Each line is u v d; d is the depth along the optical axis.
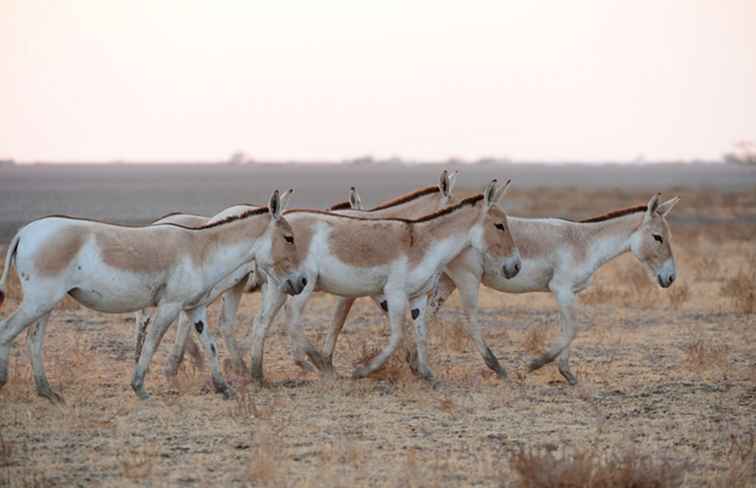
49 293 21.81
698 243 71.81
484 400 23.78
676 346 31.67
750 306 39.12
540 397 24.25
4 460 18.55
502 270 26.00
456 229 25.97
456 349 30.69
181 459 18.72
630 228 27.31
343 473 17.88
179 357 25.30
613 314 38.66
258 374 25.36
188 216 27.58
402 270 25.55
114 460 18.62
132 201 123.12
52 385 24.70
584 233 27.02
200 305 24.08
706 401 23.94
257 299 42.28
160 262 22.95
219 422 21.34
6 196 130.25
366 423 21.47
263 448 18.72
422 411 22.67
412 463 18.22
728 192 173.88
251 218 24.33
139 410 22.30
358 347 30.45
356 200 31.58
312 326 35.31
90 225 22.42
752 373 26.80
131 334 32.78
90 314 36.44
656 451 19.62
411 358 26.77
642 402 23.81
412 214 29.33
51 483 17.33
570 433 20.88
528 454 18.16
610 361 29.08
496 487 17.31
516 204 127.06
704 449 19.89
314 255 25.30
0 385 22.03
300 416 22.00
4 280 21.91
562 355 26.19
